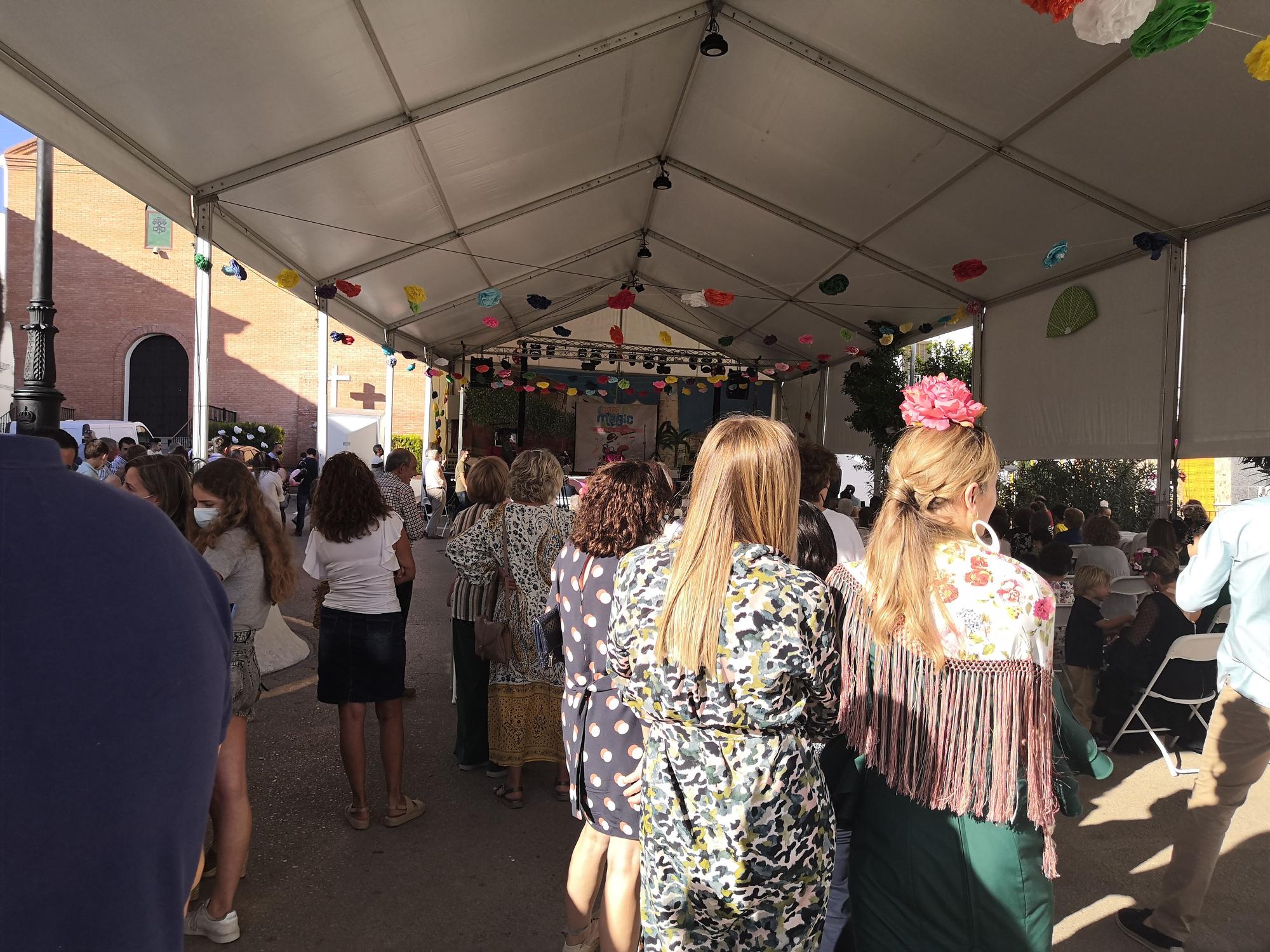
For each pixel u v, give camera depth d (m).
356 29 4.68
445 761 4.14
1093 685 4.93
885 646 1.61
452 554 3.62
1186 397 6.35
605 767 2.38
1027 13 4.68
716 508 1.63
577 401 21.11
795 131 7.19
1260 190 5.44
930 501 1.68
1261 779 4.16
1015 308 8.71
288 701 4.99
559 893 2.94
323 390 18.95
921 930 1.57
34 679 0.71
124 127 4.70
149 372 22.06
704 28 6.25
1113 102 5.18
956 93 5.75
